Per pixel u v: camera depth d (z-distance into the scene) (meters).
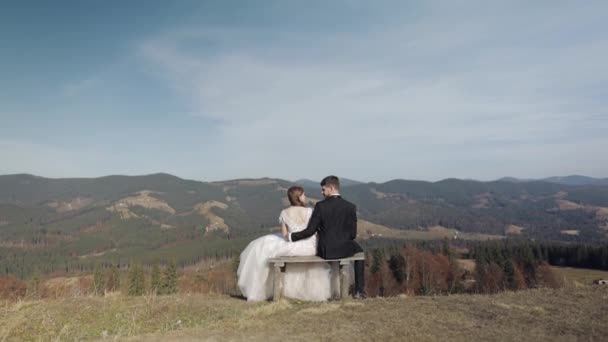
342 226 7.12
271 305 6.50
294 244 7.38
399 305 6.07
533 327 4.73
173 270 36.06
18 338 5.75
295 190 7.85
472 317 5.26
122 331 5.85
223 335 4.91
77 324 6.29
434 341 4.29
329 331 4.84
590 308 5.56
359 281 7.39
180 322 6.18
